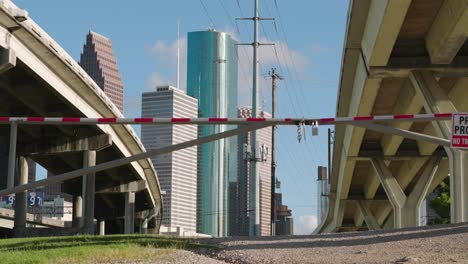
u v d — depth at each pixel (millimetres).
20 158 64438
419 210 55062
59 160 75562
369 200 73812
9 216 81438
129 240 20000
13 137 19047
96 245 18484
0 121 19094
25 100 52125
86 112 57062
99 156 72875
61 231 60438
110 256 15875
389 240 18578
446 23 36375
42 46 45281
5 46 41156
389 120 19359
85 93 55062
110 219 108250
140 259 15492
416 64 39906
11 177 18969
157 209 103250
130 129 68438
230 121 19281
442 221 69875
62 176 18781
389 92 46281
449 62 39594
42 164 75188
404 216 54906
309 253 16797
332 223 90688
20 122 19000
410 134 19266
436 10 37312
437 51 38594
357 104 46875
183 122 19281
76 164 73500
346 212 85375
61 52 47812
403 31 39688
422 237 18703
